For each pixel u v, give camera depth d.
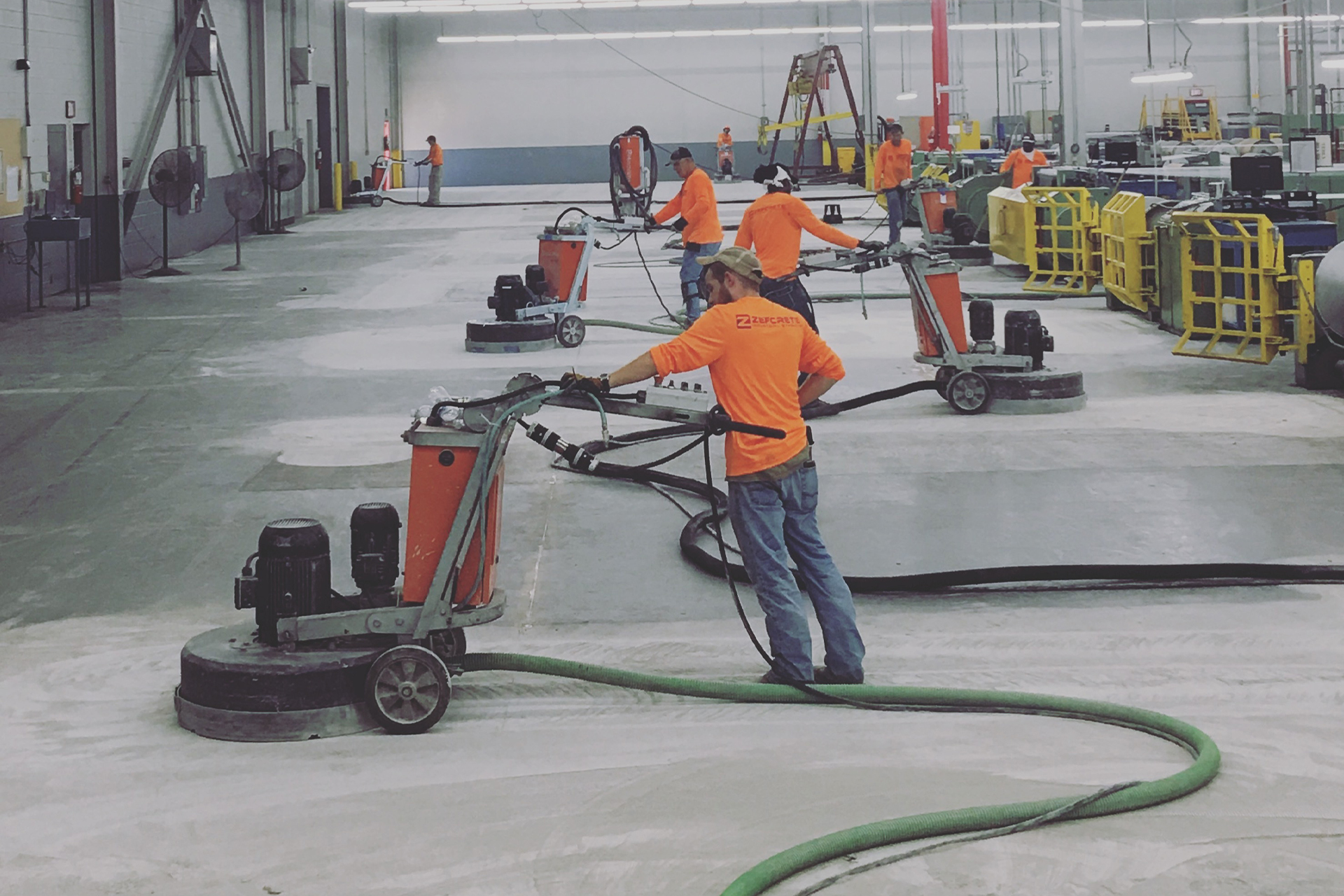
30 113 17.39
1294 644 4.84
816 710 4.32
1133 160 23.20
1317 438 8.15
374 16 41.81
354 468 7.93
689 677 4.63
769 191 10.10
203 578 5.93
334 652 4.20
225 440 8.78
